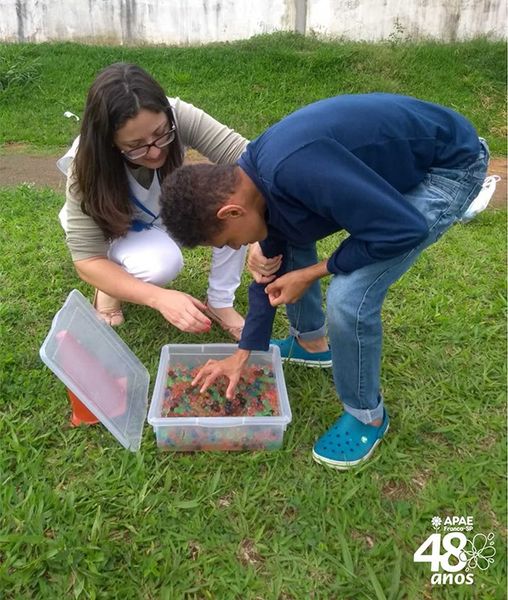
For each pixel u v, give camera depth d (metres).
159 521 1.66
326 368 2.32
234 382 1.95
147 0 7.67
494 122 6.58
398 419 2.05
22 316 2.56
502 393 2.18
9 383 2.16
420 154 1.55
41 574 1.52
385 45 7.49
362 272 1.63
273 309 1.92
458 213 1.67
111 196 2.06
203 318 1.99
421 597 1.51
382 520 1.70
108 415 1.89
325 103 1.52
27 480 1.78
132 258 2.31
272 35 7.65
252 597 1.50
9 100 6.50
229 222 1.50
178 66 7.11
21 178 4.83
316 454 1.87
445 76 7.06
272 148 1.44
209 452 1.90
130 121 1.83
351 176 1.40
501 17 7.64
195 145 2.30
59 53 7.32
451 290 2.84
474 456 1.92
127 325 2.54
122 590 1.49
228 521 1.68
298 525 1.67
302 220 1.52
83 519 1.67
